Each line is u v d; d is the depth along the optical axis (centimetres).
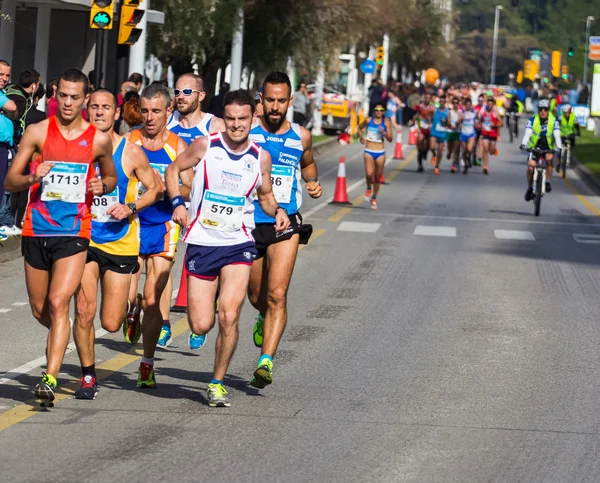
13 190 2256
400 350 3033
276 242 2514
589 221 6638
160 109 2758
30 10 7619
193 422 2239
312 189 2634
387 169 10269
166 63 9494
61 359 2277
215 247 2327
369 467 1953
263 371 2441
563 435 2206
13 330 3158
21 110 4416
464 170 10038
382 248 5169
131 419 2252
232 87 8675
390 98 11694
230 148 2330
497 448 2098
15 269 4244
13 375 2638
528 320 3528
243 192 2327
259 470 1920
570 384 2673
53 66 7725
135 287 2823
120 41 5728
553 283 4297
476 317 3556
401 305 3744
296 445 2086
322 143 12181
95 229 2436
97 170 2467
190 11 8044
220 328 2350
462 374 2755
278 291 2483
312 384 2616
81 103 2266
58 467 1909
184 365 2830
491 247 5322
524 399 2506
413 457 2023
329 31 10162
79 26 7669
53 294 2267
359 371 2767
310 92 14225
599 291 4128
